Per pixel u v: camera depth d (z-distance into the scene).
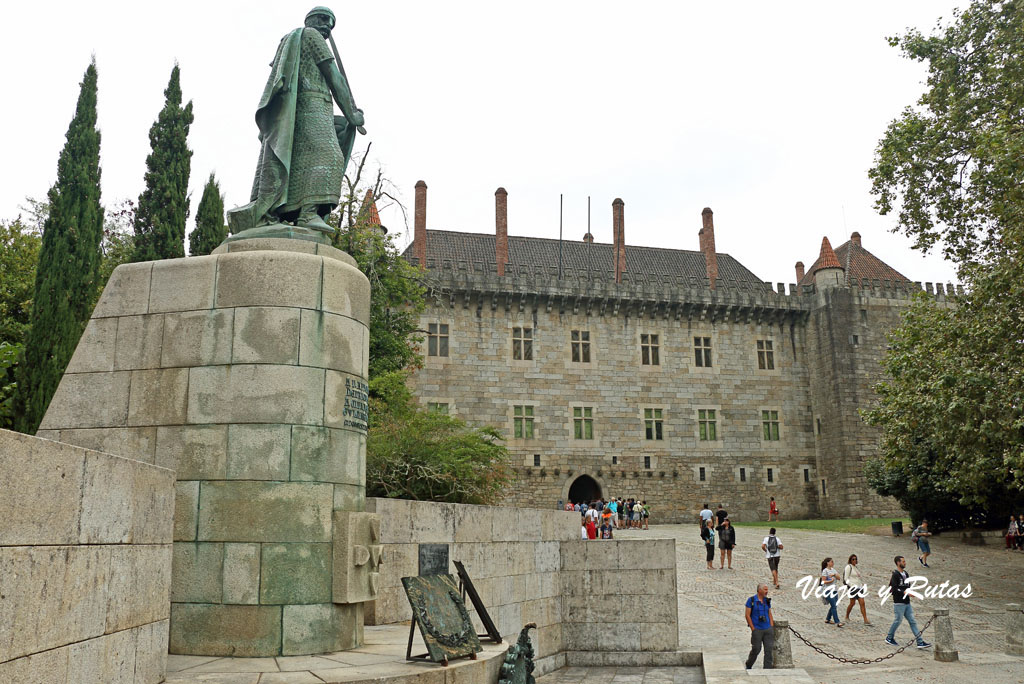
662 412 54.28
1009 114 20.80
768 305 56.88
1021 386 19.84
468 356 51.59
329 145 9.60
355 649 8.08
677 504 53.12
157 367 8.24
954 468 24.50
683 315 56.03
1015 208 19.91
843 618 21.17
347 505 8.31
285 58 9.56
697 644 17.77
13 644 4.05
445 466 18.66
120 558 5.41
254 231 9.13
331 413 8.26
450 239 59.44
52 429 8.34
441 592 8.00
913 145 24.06
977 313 22.45
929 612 21.88
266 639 7.56
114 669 5.28
